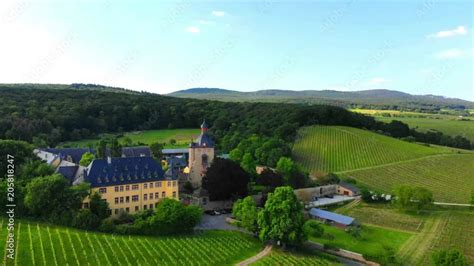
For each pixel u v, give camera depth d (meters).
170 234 117.12
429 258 111.56
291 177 178.50
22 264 87.50
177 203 122.06
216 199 151.62
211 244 111.81
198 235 119.12
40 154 189.12
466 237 130.25
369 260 108.00
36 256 91.75
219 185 148.88
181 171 185.25
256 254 108.62
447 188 187.38
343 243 122.12
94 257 94.75
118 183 130.38
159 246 106.19
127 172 134.62
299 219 113.25
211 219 138.88
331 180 187.38
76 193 118.31
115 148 196.75
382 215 153.75
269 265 99.94
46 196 114.44
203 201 148.75
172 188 143.25
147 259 97.19
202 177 160.75
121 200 131.38
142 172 137.88
